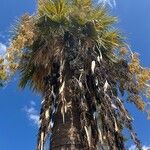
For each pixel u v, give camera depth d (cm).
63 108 1589
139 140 1600
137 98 1698
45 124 1602
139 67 1734
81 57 1695
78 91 1627
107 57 1759
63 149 1554
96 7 1820
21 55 1677
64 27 1744
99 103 1641
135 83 1716
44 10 1756
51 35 1727
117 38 1795
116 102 1639
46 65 1694
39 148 1577
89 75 1688
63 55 1688
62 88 1614
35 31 1719
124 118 1619
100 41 1745
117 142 1593
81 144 1568
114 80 1705
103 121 1614
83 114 1592
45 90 1705
